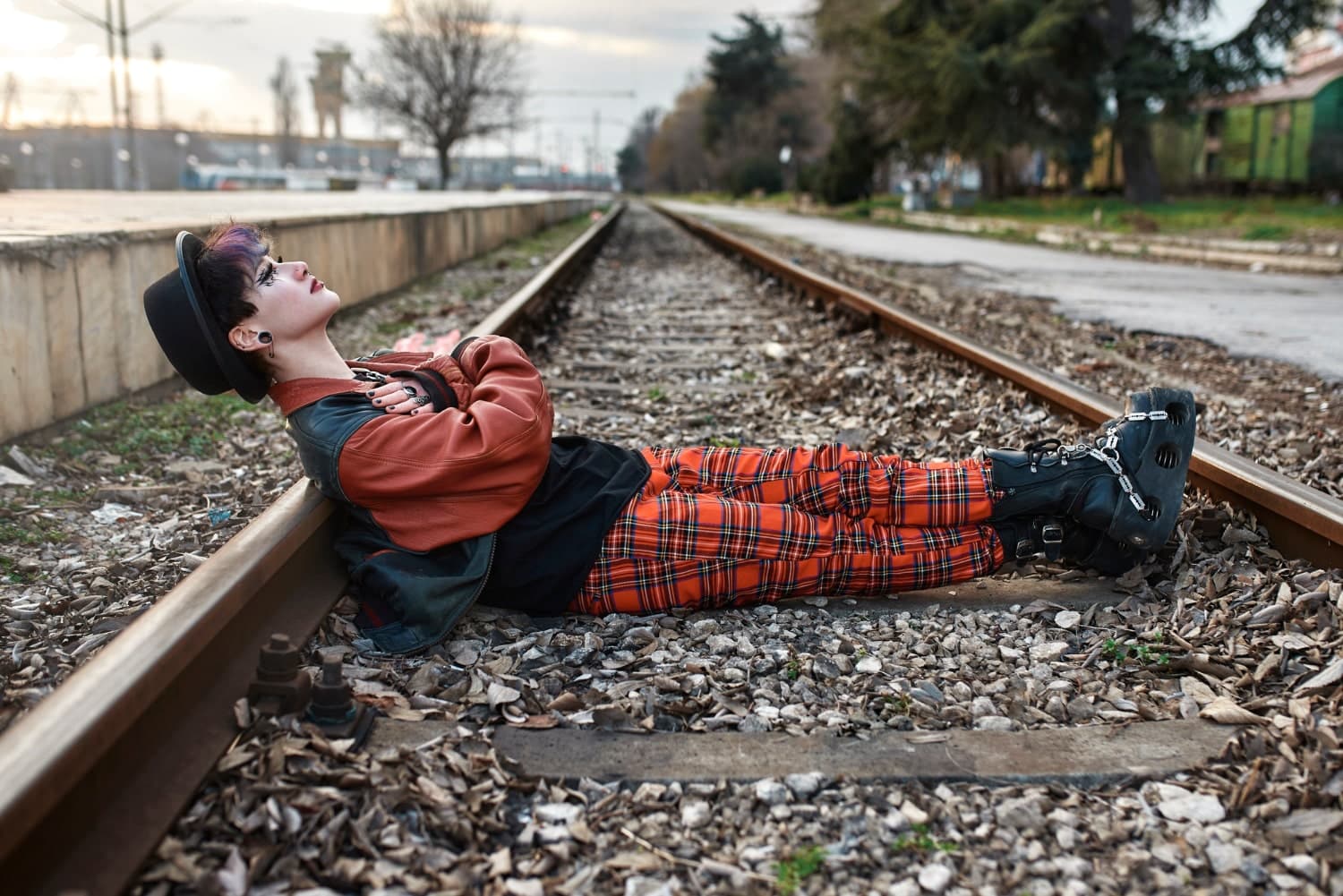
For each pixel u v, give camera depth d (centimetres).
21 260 421
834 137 4281
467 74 5944
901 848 188
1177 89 2906
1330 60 3800
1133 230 2052
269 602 244
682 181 11900
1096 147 4047
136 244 518
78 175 9188
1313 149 3278
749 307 956
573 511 273
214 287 251
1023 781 207
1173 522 285
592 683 249
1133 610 287
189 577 221
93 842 167
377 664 250
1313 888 174
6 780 150
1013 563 324
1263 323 852
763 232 2498
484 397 268
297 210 948
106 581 308
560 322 815
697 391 584
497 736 221
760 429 504
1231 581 291
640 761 213
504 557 268
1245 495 319
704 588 279
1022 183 4362
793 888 178
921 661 262
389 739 213
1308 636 257
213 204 1202
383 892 172
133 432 464
